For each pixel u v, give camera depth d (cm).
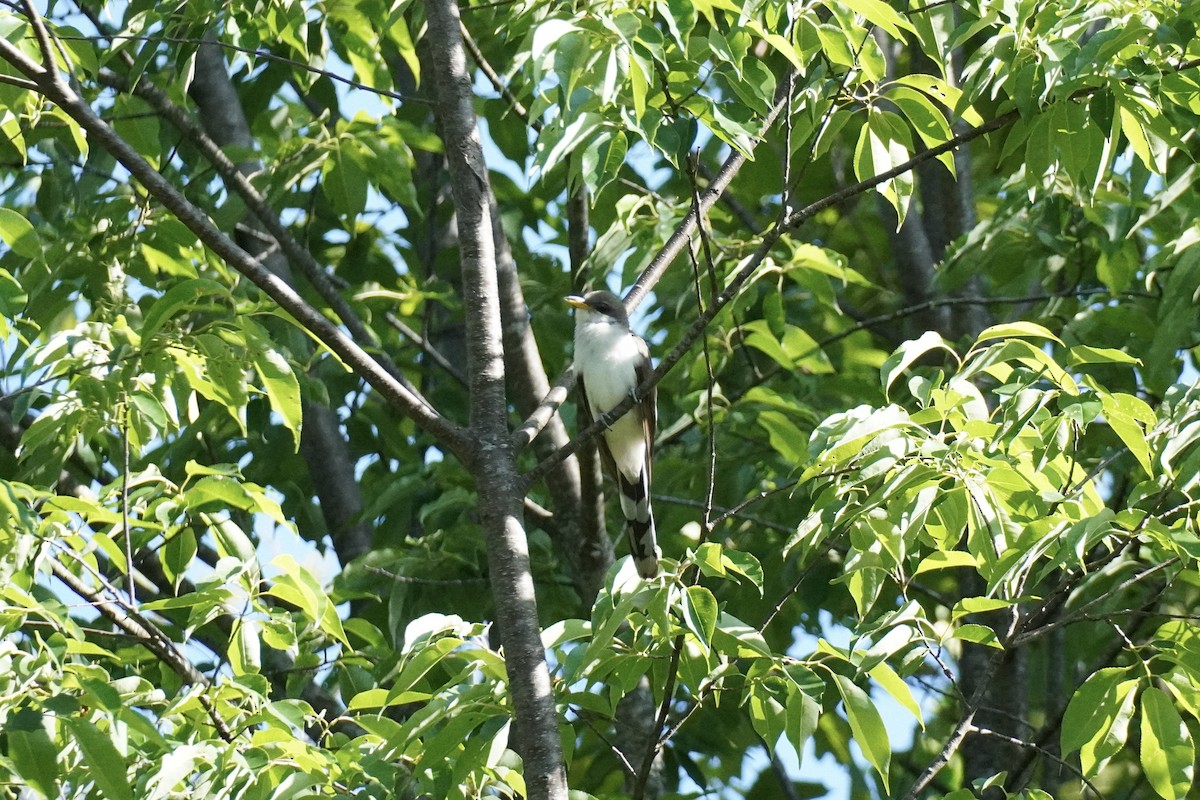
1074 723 780
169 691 1049
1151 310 1330
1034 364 838
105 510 904
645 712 1204
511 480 894
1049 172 1085
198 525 1235
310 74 1353
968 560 834
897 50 1652
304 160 1265
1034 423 834
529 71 990
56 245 1180
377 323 1677
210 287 882
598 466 1161
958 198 1617
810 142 1070
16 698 748
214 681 885
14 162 1437
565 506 1254
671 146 762
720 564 741
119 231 1188
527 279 1725
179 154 1495
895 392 1485
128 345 948
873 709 752
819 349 1384
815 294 1257
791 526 1404
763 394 1274
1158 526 728
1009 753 1242
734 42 880
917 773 1499
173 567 952
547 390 1250
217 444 1514
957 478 779
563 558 1402
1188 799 1340
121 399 942
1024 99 833
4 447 1367
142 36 1021
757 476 1485
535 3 967
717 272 1324
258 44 1098
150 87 1237
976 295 1576
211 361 946
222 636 1272
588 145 781
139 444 962
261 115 1673
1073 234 1342
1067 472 865
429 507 1281
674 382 1644
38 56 1027
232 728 853
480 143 984
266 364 937
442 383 1736
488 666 827
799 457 1277
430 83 1554
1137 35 814
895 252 1605
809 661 783
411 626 803
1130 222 1217
